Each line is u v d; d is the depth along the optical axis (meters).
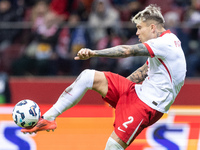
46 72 27.30
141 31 14.38
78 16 29.62
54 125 14.14
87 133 21.47
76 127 21.52
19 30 28.17
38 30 27.94
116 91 14.33
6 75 25.94
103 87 14.32
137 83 15.54
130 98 14.23
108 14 28.55
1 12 30.06
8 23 28.28
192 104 24.58
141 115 13.97
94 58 26.70
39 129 14.03
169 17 29.67
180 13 30.84
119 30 27.66
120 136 14.06
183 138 21.31
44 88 25.45
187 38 27.41
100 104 24.58
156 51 13.44
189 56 27.09
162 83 13.88
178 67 13.87
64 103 14.16
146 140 21.05
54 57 27.27
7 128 21.44
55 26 27.78
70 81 25.62
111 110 21.73
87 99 24.59
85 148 21.34
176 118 21.48
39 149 21.22
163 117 21.36
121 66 26.45
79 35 27.50
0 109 21.53
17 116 13.88
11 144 21.30
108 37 27.42
